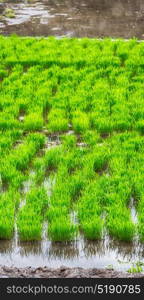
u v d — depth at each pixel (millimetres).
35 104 12227
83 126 11023
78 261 7188
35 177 8945
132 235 7430
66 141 10281
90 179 8922
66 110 12031
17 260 7203
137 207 8180
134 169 9055
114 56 15820
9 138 10281
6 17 22469
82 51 16297
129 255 7285
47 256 7285
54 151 9680
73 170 9461
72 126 11375
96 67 15023
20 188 8867
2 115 11531
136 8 25188
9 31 20141
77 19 22438
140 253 7316
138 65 14945
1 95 12812
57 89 13484
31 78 14023
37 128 11156
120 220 7555
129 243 7465
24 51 16266
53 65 14969
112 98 12562
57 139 10844
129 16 23344
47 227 7695
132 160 9398
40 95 12781
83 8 24875
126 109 11742
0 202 8000
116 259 7211
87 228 7484
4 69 14969
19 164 9383
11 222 7555
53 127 11094
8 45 16844
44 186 8922
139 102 12164
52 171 9453
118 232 7438
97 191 8312
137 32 20281
